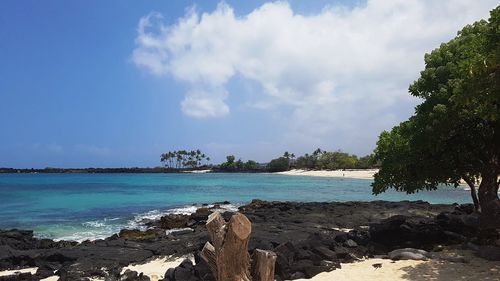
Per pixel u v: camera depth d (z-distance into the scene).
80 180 115.62
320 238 13.89
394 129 15.85
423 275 10.57
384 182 15.55
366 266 11.84
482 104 11.55
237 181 100.38
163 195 55.06
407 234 14.30
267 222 21.98
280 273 11.12
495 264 11.27
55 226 27.03
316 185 78.50
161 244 16.56
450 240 14.15
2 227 26.70
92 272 13.08
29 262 15.63
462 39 14.43
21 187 76.00
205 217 25.81
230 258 4.95
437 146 13.25
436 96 13.28
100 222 28.70
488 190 13.97
